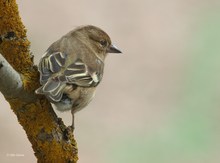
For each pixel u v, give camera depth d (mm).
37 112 7887
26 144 14664
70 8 18719
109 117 15977
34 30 17641
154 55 18422
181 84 17078
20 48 7895
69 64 8977
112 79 17500
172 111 16031
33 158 14289
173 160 14414
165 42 18828
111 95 16906
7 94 7680
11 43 7867
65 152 7992
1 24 7820
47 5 18484
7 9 7820
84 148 14898
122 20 19359
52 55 8961
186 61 17781
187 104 15992
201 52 17625
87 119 15680
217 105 15906
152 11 19797
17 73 7617
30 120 7902
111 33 18953
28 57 7945
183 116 15578
